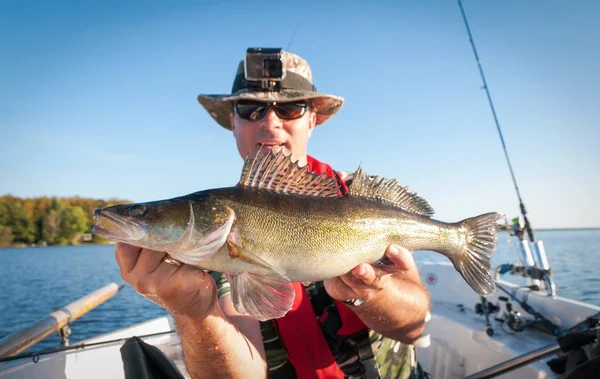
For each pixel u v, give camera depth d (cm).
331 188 47
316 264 43
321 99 71
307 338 46
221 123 83
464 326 84
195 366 43
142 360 49
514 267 87
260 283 41
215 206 41
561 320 76
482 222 53
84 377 58
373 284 42
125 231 38
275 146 64
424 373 59
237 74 74
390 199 50
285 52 69
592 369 40
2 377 51
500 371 54
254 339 48
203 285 37
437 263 108
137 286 35
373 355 47
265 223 42
